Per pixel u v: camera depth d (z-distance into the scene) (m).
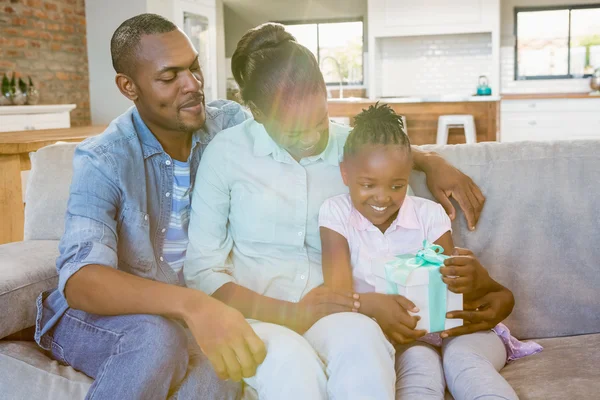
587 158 1.49
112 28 6.81
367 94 8.12
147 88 1.22
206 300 1.06
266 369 1.04
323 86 1.21
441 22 7.04
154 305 1.05
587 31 7.43
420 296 1.15
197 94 1.24
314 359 1.04
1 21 5.91
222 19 8.23
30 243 1.54
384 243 1.31
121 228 1.26
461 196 1.40
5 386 1.20
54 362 1.22
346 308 1.18
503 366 1.29
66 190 1.62
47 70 6.44
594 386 1.13
